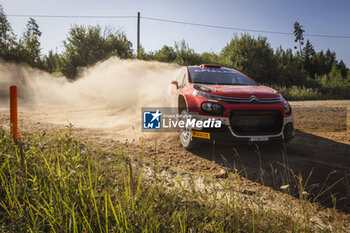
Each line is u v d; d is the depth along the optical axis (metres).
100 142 4.13
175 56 19.42
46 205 1.76
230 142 3.31
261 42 20.36
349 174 2.99
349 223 2.02
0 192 1.91
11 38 16.03
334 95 21.67
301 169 3.17
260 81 20.56
